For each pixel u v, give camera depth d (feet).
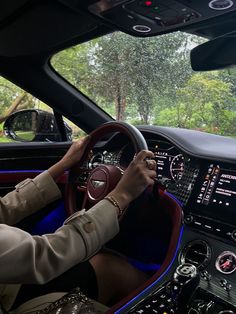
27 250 3.06
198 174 5.09
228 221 4.53
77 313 3.58
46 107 8.41
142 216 5.31
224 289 3.76
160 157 6.15
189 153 5.31
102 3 4.45
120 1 4.33
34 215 6.53
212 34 5.17
